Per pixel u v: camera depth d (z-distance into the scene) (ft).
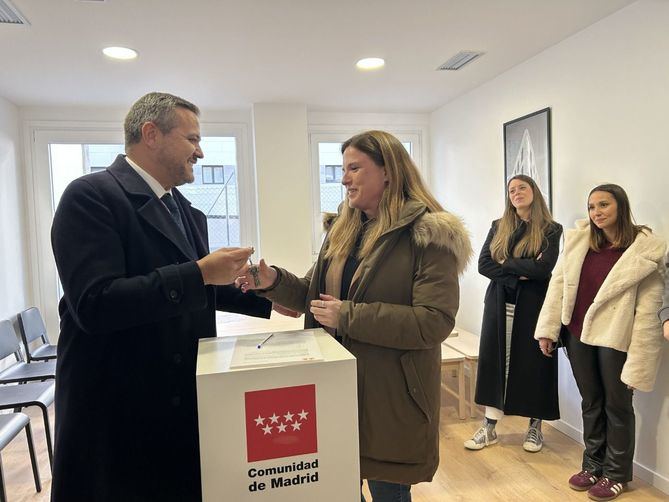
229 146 13.70
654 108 7.21
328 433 3.07
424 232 3.97
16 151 12.10
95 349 3.54
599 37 8.09
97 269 3.27
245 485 2.97
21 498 7.64
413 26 7.98
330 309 3.94
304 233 13.16
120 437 3.56
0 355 9.45
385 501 4.60
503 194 11.05
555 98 9.20
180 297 3.32
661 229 7.20
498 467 8.34
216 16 7.33
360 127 14.24
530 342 8.41
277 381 2.97
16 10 6.94
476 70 10.53
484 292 12.12
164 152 3.88
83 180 3.60
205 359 3.17
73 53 8.69
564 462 8.45
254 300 4.85
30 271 12.60
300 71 10.17
